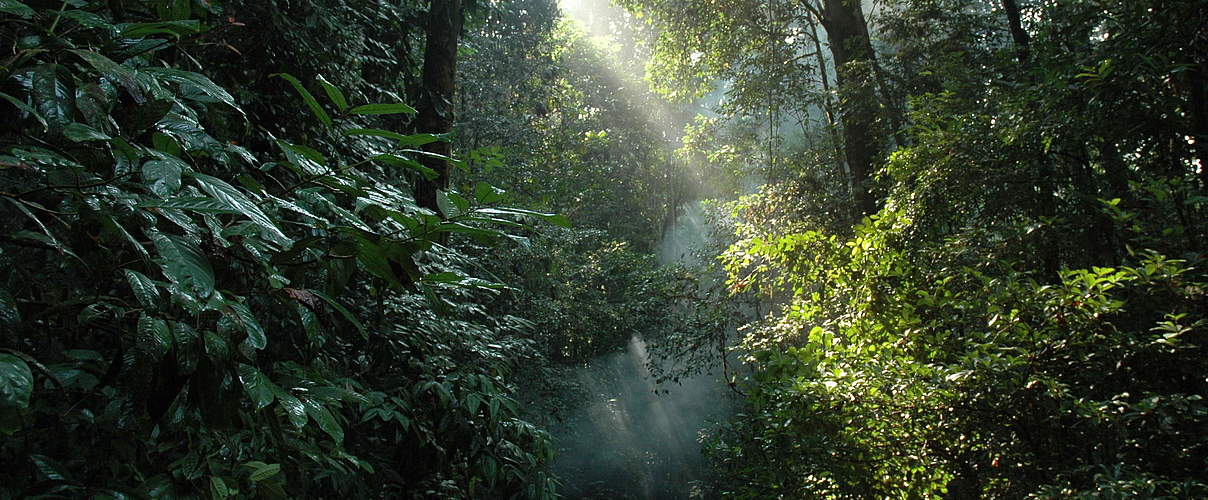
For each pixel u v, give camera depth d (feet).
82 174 4.37
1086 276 11.16
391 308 13.16
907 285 14.71
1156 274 10.80
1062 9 16.01
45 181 4.57
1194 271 11.84
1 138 4.42
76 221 4.31
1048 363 11.69
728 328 36.42
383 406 11.51
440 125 19.70
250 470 6.31
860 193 32.50
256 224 4.76
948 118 19.42
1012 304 12.14
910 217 17.15
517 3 55.21
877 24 35.40
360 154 14.55
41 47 4.14
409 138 5.37
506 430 14.78
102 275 4.47
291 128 13.83
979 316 13.25
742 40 38.99
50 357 5.24
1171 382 11.17
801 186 35.37
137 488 5.30
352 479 11.32
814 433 14.38
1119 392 11.35
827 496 15.57
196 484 5.91
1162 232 12.10
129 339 4.66
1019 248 15.03
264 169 5.49
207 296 3.85
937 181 17.12
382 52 19.67
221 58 12.64
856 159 32.86
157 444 5.89
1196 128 12.98
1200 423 10.37
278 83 13.69
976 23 30.12
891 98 32.01
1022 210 16.81
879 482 14.29
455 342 15.01
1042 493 10.87
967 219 17.89
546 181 53.47
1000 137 15.79
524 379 36.88
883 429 13.73
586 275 50.98
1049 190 15.99
